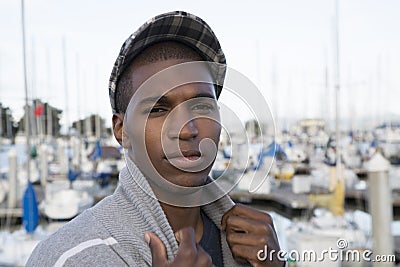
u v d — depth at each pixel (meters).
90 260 0.95
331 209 7.48
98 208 1.06
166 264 0.90
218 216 1.25
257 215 1.28
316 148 18.80
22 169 12.91
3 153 15.75
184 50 1.07
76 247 0.97
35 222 7.12
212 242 1.23
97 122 20.84
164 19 1.03
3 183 11.19
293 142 20.08
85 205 8.80
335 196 7.68
